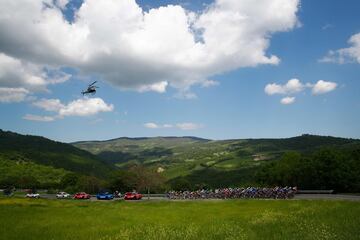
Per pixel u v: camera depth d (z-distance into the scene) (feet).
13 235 84.23
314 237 62.85
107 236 78.38
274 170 332.60
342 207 113.60
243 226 83.97
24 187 516.32
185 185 434.71
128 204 201.05
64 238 79.30
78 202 227.40
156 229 83.35
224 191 225.76
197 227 84.33
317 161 288.51
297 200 169.07
